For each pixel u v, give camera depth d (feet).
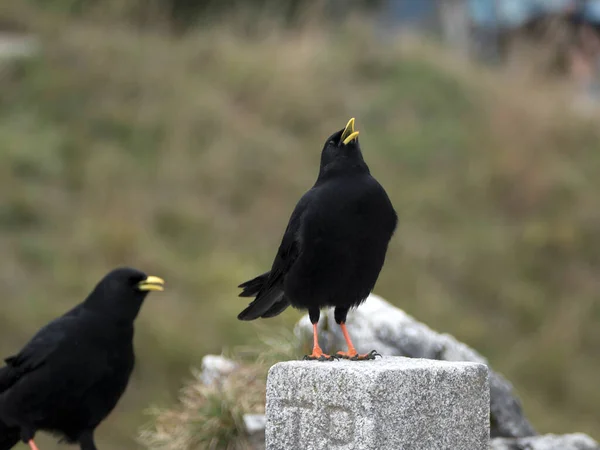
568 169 59.21
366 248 20.26
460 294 52.11
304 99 61.36
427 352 27.27
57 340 23.93
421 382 18.72
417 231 54.44
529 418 44.37
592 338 50.49
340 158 20.53
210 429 27.50
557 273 53.88
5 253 48.37
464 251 53.78
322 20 70.69
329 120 60.75
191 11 71.61
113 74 60.80
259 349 31.27
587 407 46.50
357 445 18.28
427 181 57.88
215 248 51.31
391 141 59.98
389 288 50.67
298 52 65.41
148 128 57.72
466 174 58.49
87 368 24.04
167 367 42.63
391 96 63.21
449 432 19.07
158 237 51.31
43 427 24.62
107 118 57.88
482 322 50.55
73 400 24.20
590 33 72.02
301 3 72.38
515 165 58.80
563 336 49.88
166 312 45.60
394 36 70.85
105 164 54.70
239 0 72.38
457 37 79.66
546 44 70.28
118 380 24.63
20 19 64.64
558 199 57.62
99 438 38.96
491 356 48.70
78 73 60.64
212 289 47.65
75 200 52.85
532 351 49.03
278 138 58.65
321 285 20.52
